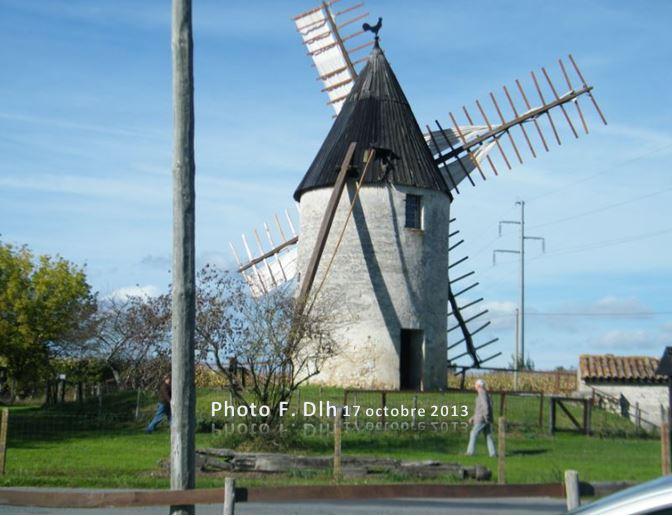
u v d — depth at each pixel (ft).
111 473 62.54
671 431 103.19
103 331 136.77
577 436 95.50
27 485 57.31
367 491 36.91
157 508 50.93
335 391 109.81
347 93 148.77
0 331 135.95
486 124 143.23
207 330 77.00
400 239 123.85
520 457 77.30
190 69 42.96
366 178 123.54
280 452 74.54
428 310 125.39
